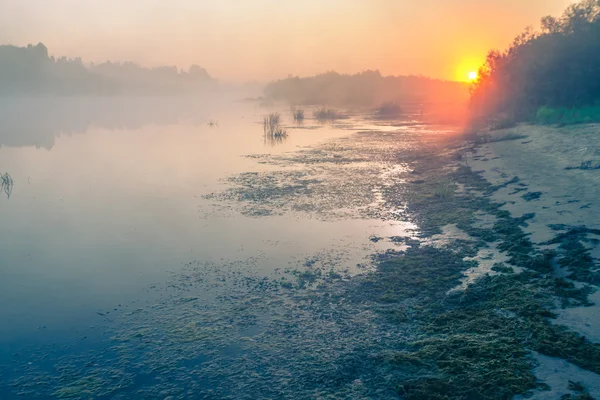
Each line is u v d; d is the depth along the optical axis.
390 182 17.19
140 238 11.66
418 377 5.74
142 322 7.55
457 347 6.24
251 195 15.66
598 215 10.31
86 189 17.12
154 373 6.18
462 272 8.89
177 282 9.06
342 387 5.73
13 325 7.54
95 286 8.95
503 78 33.47
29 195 16.33
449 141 26.67
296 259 10.07
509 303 7.30
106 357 6.58
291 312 7.75
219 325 7.38
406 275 8.98
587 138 18.77
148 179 18.77
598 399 4.93
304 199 15.02
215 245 11.03
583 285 7.52
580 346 5.90
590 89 27.61
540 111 27.33
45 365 6.43
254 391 5.74
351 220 12.73
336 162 21.86
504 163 17.72
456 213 12.62
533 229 10.32
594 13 28.73
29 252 10.80
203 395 5.70
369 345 6.62
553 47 28.73
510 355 5.92
